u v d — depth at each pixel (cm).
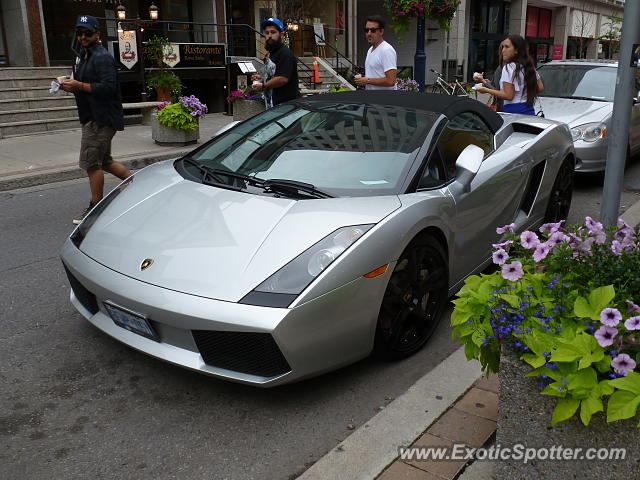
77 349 350
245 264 283
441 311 360
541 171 479
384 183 344
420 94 441
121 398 304
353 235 295
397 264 312
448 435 264
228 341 271
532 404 210
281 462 260
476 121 440
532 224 479
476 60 2988
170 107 991
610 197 388
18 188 741
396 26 1146
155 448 268
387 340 321
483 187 393
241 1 1947
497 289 232
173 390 312
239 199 331
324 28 2148
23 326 377
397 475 240
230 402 302
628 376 185
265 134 409
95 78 568
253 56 1903
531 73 651
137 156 903
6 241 539
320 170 358
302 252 285
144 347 293
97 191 603
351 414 293
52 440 273
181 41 1769
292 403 301
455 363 321
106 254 315
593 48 3981
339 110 418
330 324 281
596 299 208
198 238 304
